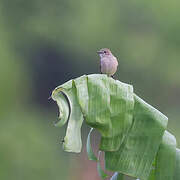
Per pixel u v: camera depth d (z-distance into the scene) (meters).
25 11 28.30
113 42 28.03
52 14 28.38
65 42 27.95
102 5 28.53
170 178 6.11
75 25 28.17
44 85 27.25
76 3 28.50
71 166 19.89
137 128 6.05
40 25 28.02
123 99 5.89
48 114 26.27
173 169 6.11
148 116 6.05
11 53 25.16
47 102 26.72
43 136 22.11
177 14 28.34
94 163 19.81
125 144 6.02
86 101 5.73
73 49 28.02
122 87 5.92
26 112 25.19
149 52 27.91
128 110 5.88
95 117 5.75
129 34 28.25
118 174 6.36
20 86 25.33
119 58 27.91
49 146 21.22
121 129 5.86
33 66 27.56
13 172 18.83
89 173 19.59
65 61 27.88
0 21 27.52
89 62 28.16
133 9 28.45
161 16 28.23
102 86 5.83
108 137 5.84
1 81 23.09
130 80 27.62
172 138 6.16
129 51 27.95
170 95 27.25
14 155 19.53
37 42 27.98
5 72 23.50
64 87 5.78
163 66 27.78
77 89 5.73
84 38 28.14
